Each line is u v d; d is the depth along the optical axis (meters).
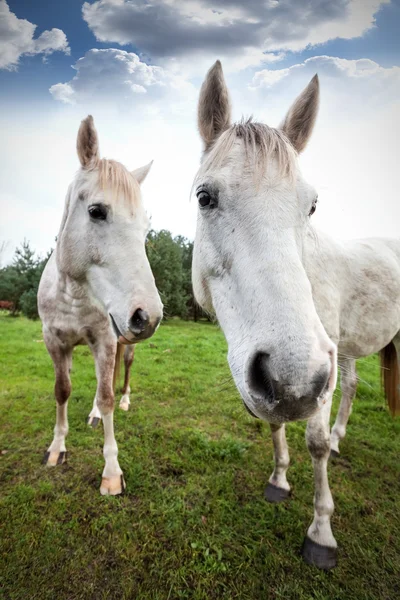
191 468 2.84
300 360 1.02
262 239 1.25
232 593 1.74
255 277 1.22
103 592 1.72
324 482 2.00
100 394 2.65
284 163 1.38
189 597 1.72
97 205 2.22
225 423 3.82
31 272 16.28
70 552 1.95
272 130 1.48
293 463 2.98
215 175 1.42
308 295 1.17
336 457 3.13
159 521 2.21
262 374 1.14
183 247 20.44
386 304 2.57
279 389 1.05
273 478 2.58
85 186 2.34
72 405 4.18
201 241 1.66
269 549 2.02
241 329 1.28
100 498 2.42
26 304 14.73
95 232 2.29
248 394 1.15
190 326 14.48
